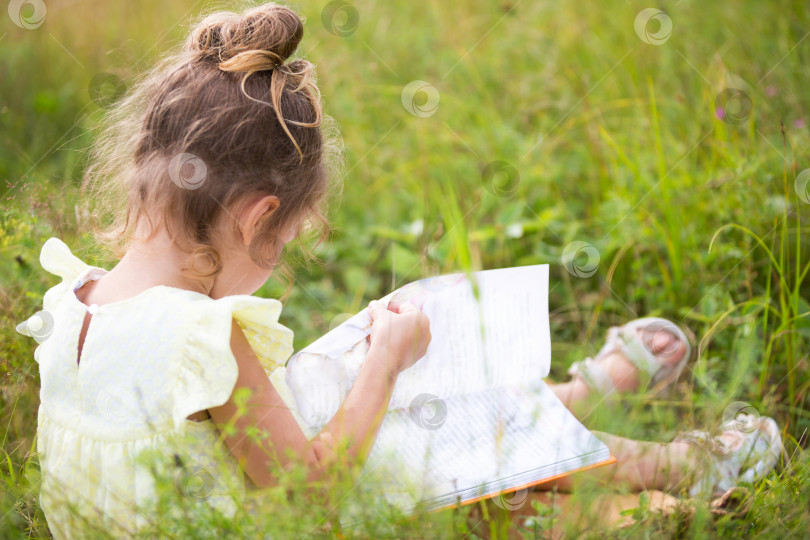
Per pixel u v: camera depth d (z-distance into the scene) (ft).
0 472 3.76
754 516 3.59
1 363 4.35
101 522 3.24
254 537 3.12
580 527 3.45
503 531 3.50
